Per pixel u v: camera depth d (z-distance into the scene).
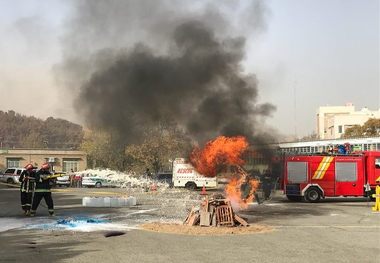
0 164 67.69
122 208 17.05
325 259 7.57
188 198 23.16
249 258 7.62
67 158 69.38
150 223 12.16
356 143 46.59
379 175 21.73
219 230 10.75
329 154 22.08
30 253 8.03
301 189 21.38
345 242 9.35
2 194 27.39
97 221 12.77
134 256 7.77
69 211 15.73
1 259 7.52
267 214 15.34
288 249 8.48
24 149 68.69
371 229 11.47
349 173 21.67
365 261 7.43
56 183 41.72
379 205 16.88
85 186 42.47
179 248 8.54
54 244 8.97
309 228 11.59
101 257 7.67
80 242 9.21
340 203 20.78
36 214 14.78
